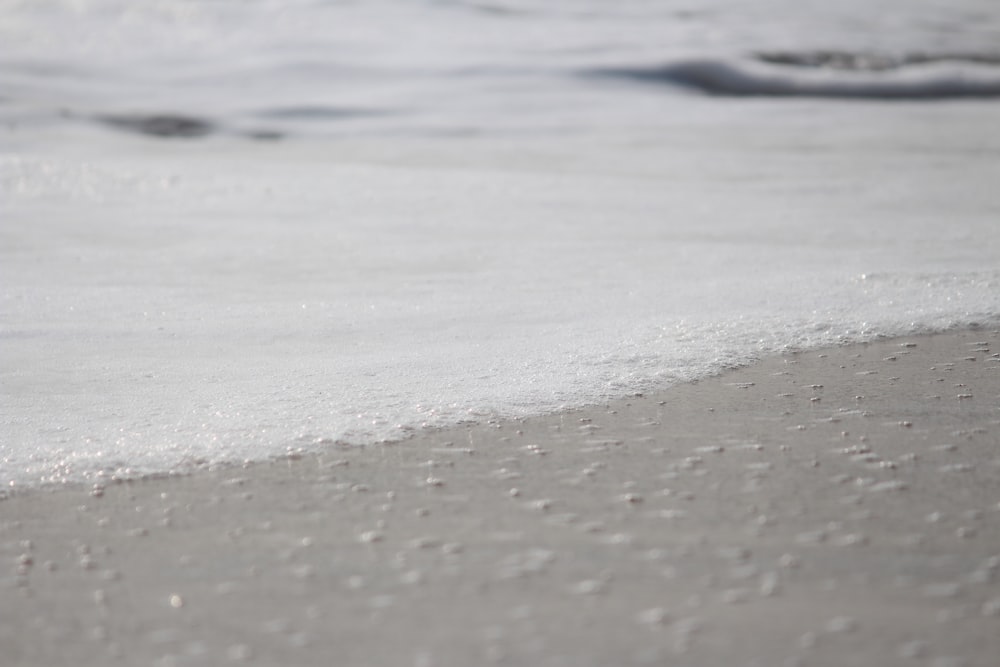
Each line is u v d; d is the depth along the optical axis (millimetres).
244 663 2096
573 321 2863
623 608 2146
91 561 2227
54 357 2727
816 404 2541
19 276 3133
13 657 2105
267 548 2242
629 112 7195
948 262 3154
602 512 2293
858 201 4336
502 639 2111
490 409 2537
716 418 2506
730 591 2166
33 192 4344
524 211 4141
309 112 7152
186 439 2459
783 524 2266
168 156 5645
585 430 2479
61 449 2438
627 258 3314
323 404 2551
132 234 3697
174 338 2809
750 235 3666
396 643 2111
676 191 4605
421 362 2691
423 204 4277
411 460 2408
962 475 2357
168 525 2283
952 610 2139
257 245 3539
